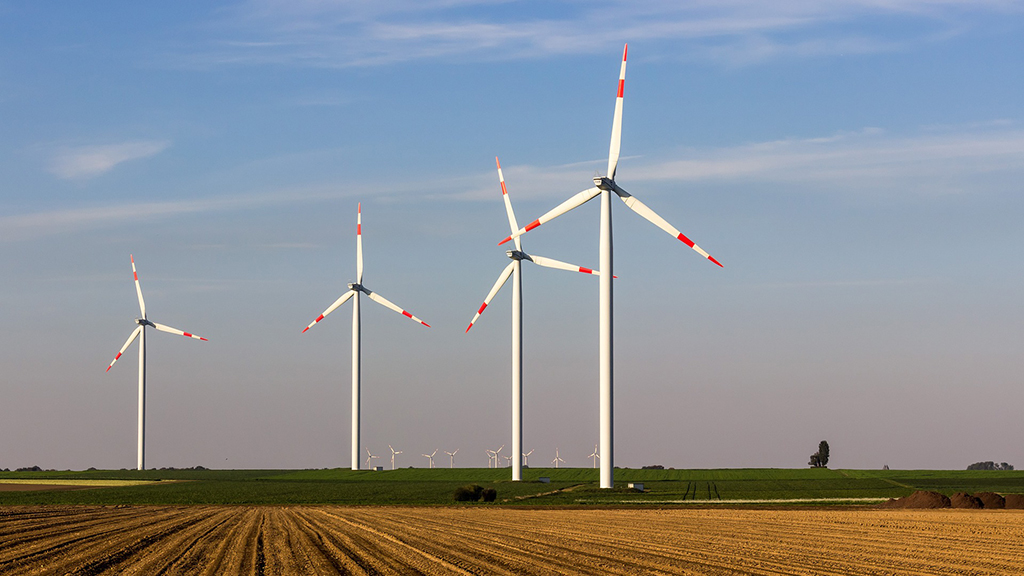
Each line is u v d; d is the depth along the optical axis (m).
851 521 57.25
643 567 33.12
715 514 64.19
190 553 37.94
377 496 93.69
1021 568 33.69
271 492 103.50
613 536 45.88
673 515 63.25
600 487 92.38
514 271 111.19
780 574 31.48
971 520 57.88
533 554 37.16
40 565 33.91
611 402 91.00
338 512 68.25
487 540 43.38
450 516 62.53
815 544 42.09
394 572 31.58
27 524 55.78
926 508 70.94
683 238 84.06
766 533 48.16
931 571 32.59
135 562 34.94
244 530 49.94
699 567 33.25
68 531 50.00
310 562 34.56
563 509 71.31
